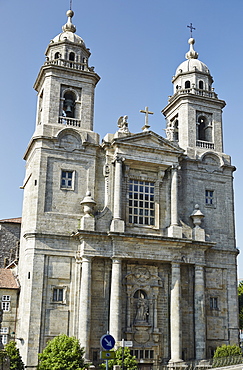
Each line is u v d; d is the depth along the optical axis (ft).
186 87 186.09
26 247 144.46
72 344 126.72
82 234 141.38
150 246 148.66
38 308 137.90
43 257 142.41
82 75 165.89
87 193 149.07
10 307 150.20
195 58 193.77
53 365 122.01
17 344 142.20
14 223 209.15
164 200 160.76
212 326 156.46
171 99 184.96
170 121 188.65
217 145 178.50
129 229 152.35
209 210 168.66
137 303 148.46
